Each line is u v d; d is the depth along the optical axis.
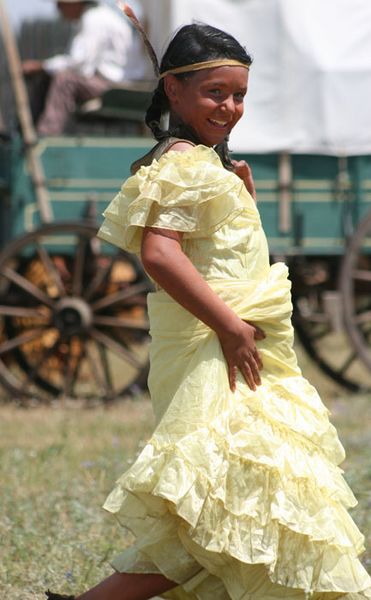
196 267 10.74
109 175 28.62
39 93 30.95
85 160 28.61
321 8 28.22
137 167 11.29
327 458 10.65
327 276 29.81
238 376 10.57
